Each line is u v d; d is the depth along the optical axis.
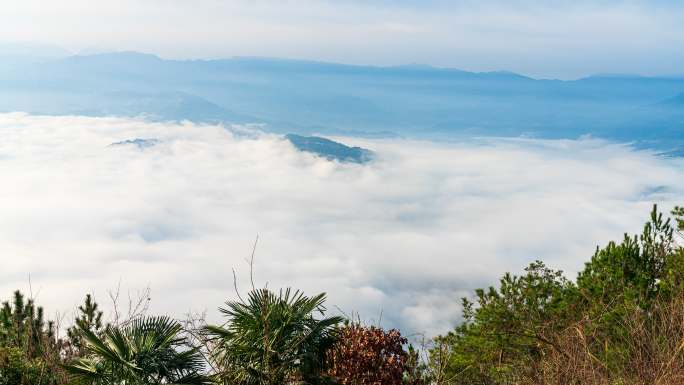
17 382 5.15
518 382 5.41
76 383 4.97
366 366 5.34
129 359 4.98
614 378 4.68
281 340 5.42
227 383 5.29
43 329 5.77
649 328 5.28
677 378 4.24
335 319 5.71
